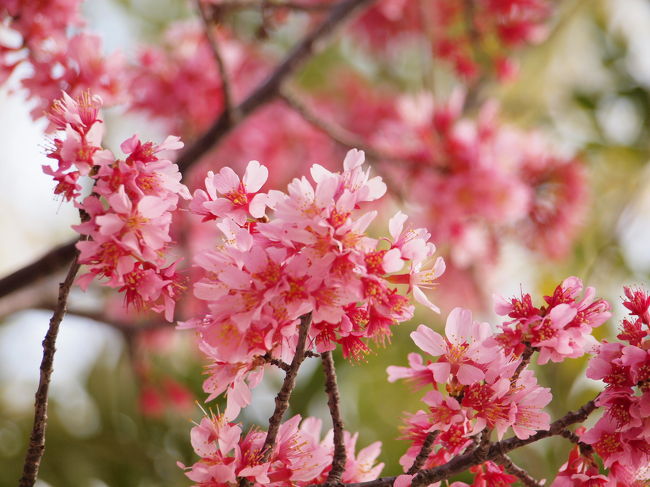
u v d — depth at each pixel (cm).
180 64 223
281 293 134
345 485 138
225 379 137
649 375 137
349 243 135
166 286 137
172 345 225
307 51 192
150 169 137
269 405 213
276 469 138
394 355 224
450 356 138
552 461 187
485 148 223
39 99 160
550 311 138
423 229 137
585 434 138
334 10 197
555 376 191
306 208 135
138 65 220
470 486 139
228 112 178
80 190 136
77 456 211
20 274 166
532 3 226
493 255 232
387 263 135
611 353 138
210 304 135
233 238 138
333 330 137
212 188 139
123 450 216
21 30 162
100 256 136
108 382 225
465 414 137
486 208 217
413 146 223
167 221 136
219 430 138
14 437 211
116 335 228
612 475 139
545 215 226
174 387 219
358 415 219
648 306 139
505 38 227
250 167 139
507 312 139
